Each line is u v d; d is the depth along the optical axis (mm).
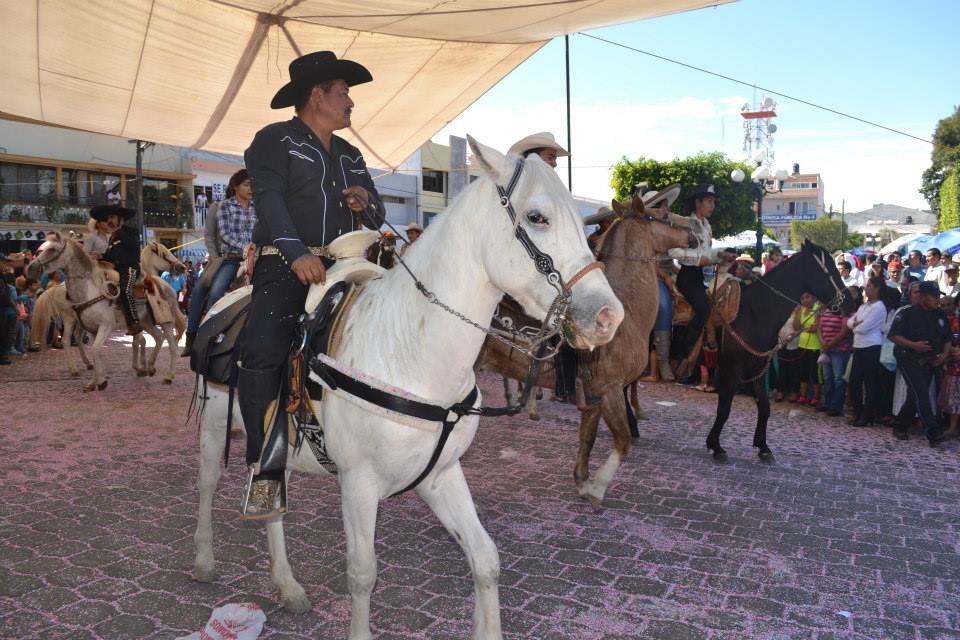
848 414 9656
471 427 2840
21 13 6617
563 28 7676
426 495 2895
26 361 13070
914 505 5734
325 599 3799
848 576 4301
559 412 9172
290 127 2977
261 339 2900
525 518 5207
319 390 2834
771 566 4426
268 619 3562
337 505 5375
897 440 8195
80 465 6367
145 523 4926
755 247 23578
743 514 5414
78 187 31938
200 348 3557
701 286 7293
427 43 8047
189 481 5918
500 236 2438
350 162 3174
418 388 2662
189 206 34844
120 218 10961
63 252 9719
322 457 2975
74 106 9172
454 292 2605
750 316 6914
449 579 4109
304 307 3000
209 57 7793
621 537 4863
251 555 4371
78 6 6570
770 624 3674
